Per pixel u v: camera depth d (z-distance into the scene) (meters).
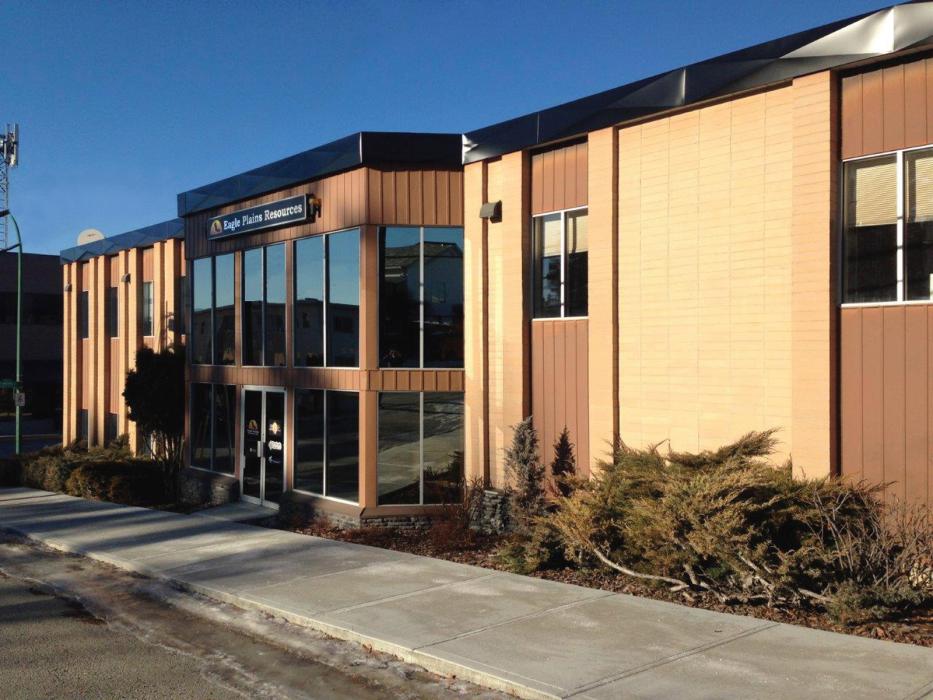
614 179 12.30
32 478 23.64
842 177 9.95
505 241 13.79
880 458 9.51
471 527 13.52
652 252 11.88
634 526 9.63
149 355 21.31
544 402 13.36
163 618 9.31
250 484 17.92
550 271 13.36
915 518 8.55
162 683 7.09
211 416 19.45
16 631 8.86
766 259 10.59
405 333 14.66
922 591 8.03
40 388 53.78
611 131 12.30
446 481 14.48
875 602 7.90
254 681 7.12
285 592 9.79
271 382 17.03
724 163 11.05
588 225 12.68
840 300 9.92
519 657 7.12
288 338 16.48
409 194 14.55
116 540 13.98
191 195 19.72
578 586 9.72
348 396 15.08
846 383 9.80
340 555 11.95
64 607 9.97
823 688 6.18
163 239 23.95
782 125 10.45
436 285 14.61
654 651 7.17
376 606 9.00
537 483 12.79
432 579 10.25
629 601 8.91
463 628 8.05
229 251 18.45
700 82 11.06
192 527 15.05
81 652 8.03
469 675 6.88
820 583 8.41
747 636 7.53
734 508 8.53
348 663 7.49
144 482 20.36
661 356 11.75
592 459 12.51
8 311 48.81
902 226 9.46
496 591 9.52
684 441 11.45
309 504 15.62
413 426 14.61
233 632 8.62
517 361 13.55
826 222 9.84
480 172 14.19
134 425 25.38
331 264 15.45
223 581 10.52
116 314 27.64
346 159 14.68
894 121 9.48
